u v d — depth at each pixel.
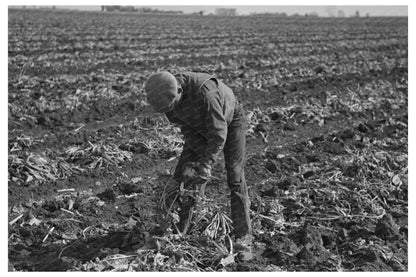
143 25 35.56
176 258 5.88
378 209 7.43
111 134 10.18
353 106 12.96
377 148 10.03
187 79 5.72
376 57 21.47
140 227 6.46
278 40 27.16
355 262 6.20
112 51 20.88
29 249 6.37
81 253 6.17
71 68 16.56
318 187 8.04
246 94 13.80
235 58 20.06
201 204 6.97
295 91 14.58
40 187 7.96
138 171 8.81
